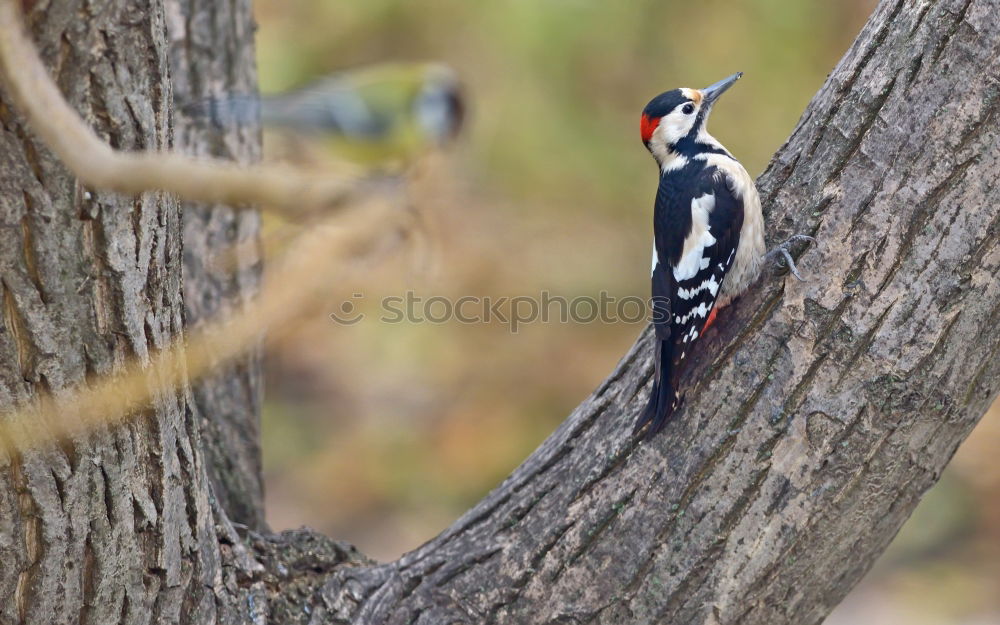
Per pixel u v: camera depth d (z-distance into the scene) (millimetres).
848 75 6086
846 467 5934
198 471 5887
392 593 6590
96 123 4785
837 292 5895
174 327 5500
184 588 5844
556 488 6484
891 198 5789
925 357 5754
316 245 4551
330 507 15789
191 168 4004
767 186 6320
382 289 14680
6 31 3789
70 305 4926
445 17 16875
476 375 16828
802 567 6156
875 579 14602
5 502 5074
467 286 16594
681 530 6133
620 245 17031
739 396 6066
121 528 5410
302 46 16578
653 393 6234
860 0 17625
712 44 17203
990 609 13859
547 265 16750
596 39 16891
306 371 17094
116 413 5137
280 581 6578
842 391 5883
